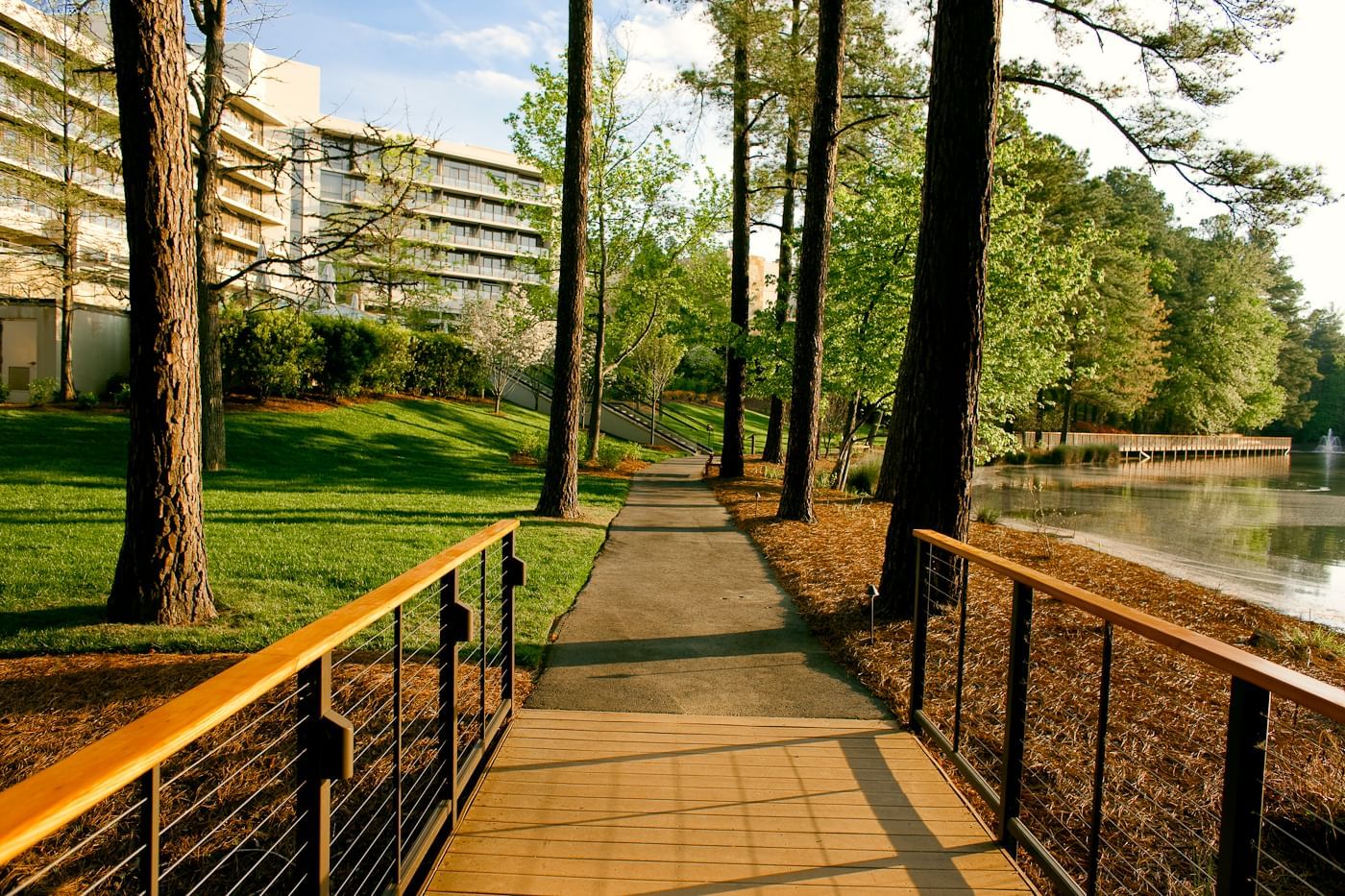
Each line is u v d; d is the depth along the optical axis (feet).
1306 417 219.00
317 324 74.74
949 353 20.51
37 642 16.33
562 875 8.98
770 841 9.82
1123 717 14.83
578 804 10.71
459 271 191.21
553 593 23.13
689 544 33.17
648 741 12.98
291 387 68.90
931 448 20.59
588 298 76.13
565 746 12.70
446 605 9.96
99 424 53.31
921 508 20.61
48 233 62.80
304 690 6.21
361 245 43.83
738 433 64.28
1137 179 164.14
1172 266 141.79
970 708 15.03
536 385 126.52
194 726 4.31
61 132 60.59
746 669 17.04
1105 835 11.04
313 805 6.14
